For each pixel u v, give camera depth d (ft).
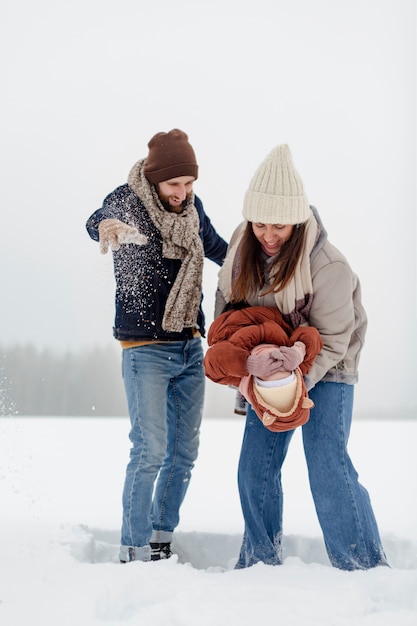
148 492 8.88
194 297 9.20
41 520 11.52
